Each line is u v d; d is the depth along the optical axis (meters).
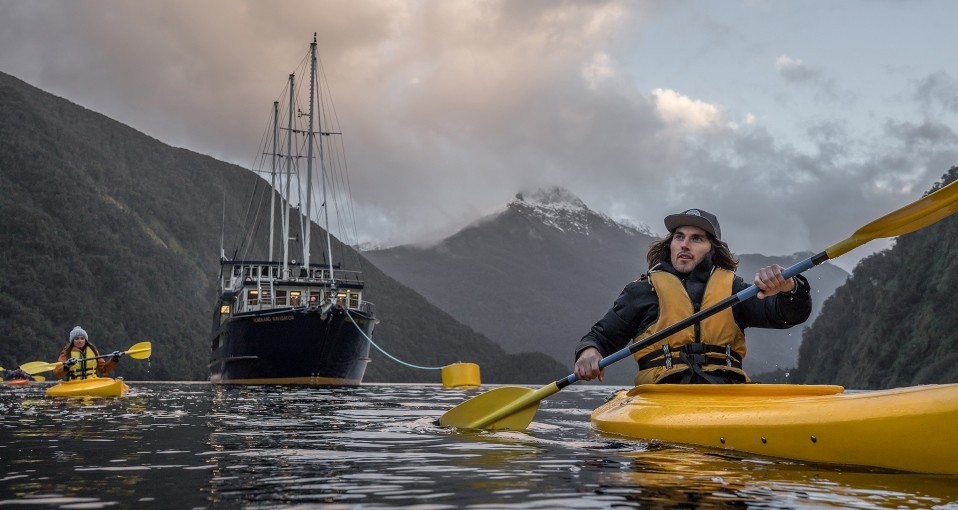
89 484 2.64
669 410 4.34
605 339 5.07
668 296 4.80
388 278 197.25
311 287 31.42
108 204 139.12
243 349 29.22
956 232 61.62
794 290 4.32
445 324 186.75
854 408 3.37
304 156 38.97
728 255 4.99
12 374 20.89
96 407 8.16
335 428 5.29
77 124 177.38
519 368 177.62
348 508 2.19
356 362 29.75
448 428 5.29
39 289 106.31
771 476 2.89
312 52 37.41
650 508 2.23
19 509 2.18
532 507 2.22
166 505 2.24
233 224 181.75
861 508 2.28
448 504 2.25
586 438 4.39
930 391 3.22
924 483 2.76
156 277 128.25
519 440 4.32
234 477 2.81
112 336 106.44
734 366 4.75
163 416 6.66
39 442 4.19
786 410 3.63
